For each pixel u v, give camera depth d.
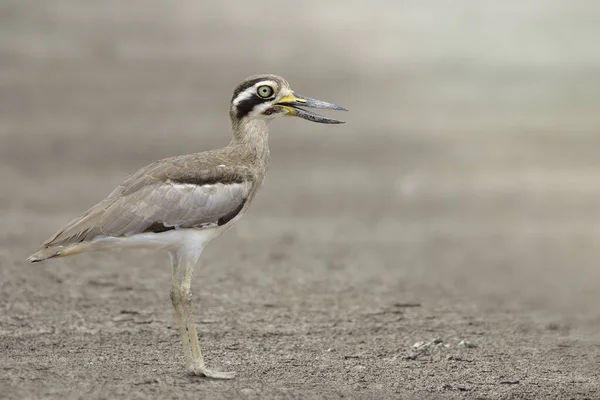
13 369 9.22
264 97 9.75
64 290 12.72
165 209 8.93
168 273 14.03
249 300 12.84
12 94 30.78
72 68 35.22
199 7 50.12
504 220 20.03
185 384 9.00
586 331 12.25
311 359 10.24
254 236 17.45
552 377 9.97
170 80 34.25
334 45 42.19
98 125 27.33
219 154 9.55
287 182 22.56
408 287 14.31
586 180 23.84
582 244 18.31
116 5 48.50
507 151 26.66
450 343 11.22
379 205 20.81
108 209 8.85
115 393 8.52
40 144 24.77
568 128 29.25
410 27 46.22
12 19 42.34
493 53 40.44
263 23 46.91
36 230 16.38
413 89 34.56
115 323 11.34
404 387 9.35
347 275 14.78
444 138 27.98
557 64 38.09
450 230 18.97
